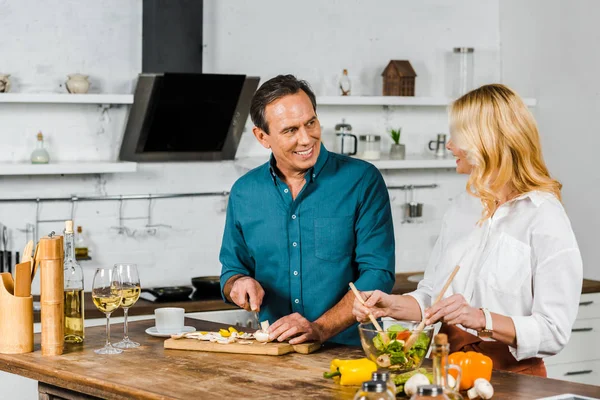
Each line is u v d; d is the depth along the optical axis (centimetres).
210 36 531
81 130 508
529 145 274
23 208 497
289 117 290
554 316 260
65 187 506
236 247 330
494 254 278
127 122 499
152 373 254
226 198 543
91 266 512
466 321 254
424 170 598
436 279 296
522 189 276
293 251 316
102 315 453
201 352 281
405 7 586
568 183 566
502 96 273
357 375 235
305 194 314
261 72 547
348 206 314
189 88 483
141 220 523
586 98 550
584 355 522
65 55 500
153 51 484
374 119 583
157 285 529
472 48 568
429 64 595
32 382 453
